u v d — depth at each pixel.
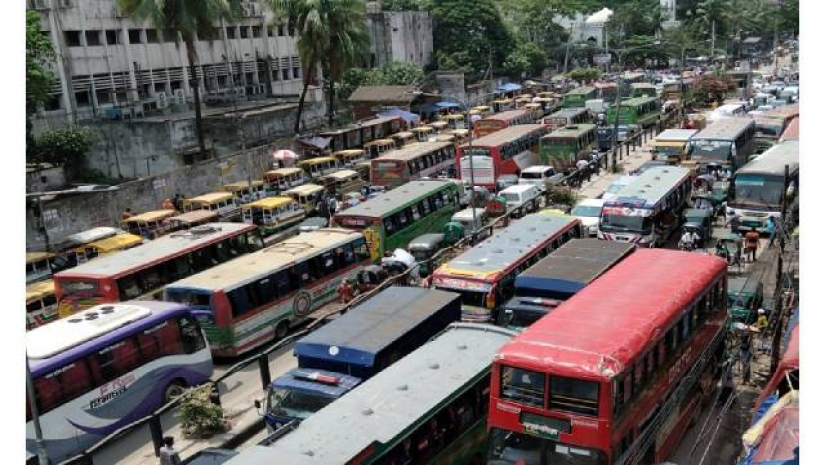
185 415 19.34
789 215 30.03
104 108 57.31
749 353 20.53
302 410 16.12
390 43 85.06
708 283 17.94
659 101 68.38
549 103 77.94
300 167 48.09
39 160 48.53
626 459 13.62
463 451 15.35
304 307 26.12
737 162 41.94
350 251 28.41
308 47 53.12
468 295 21.42
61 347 17.94
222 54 68.06
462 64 89.56
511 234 25.69
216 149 53.12
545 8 110.12
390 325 18.00
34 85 45.50
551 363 13.04
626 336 14.02
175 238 28.66
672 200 33.12
